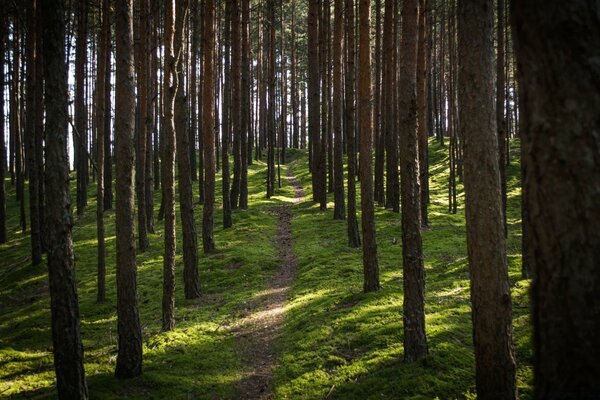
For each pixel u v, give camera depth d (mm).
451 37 28500
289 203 29469
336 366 8383
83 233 24250
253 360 9492
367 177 11930
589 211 2137
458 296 11000
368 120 11922
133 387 8344
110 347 10875
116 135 8977
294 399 7477
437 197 29859
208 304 13852
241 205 27328
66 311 6695
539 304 2346
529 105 2344
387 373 7566
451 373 7273
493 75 5418
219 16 36750
